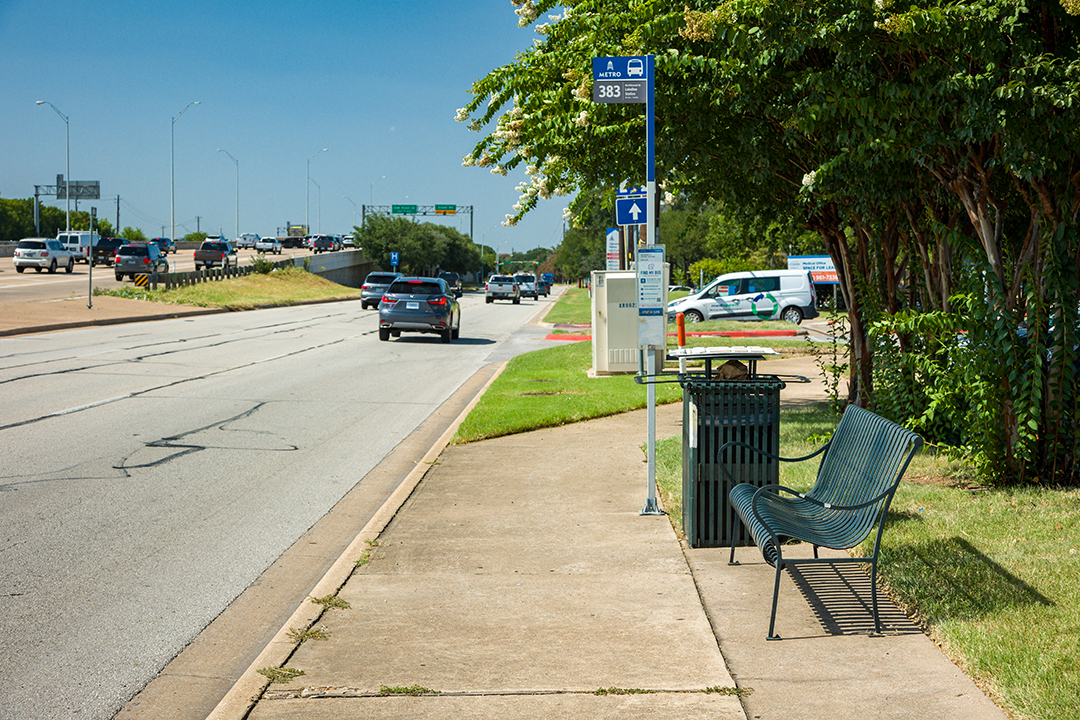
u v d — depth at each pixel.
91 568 6.30
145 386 15.80
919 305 10.73
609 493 8.24
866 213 9.48
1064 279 7.45
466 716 3.95
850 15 7.36
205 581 6.11
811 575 5.82
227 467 9.66
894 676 4.31
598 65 7.42
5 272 58.09
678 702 4.05
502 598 5.50
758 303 36.66
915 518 6.78
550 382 16.47
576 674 4.38
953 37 7.02
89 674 4.65
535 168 12.98
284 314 41.41
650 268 7.48
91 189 131.62
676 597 5.47
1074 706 3.80
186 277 50.44
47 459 9.74
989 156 7.58
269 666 4.50
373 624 5.08
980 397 7.75
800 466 8.64
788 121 8.81
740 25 8.22
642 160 10.78
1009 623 4.73
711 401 6.40
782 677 4.31
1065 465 7.66
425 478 8.95
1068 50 7.20
